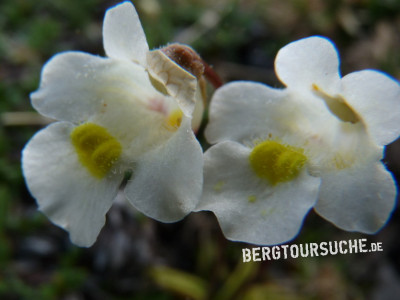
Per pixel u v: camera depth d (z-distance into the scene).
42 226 0.05
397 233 0.05
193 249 0.05
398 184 0.05
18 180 0.05
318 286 0.05
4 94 0.05
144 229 0.05
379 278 0.05
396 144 0.05
